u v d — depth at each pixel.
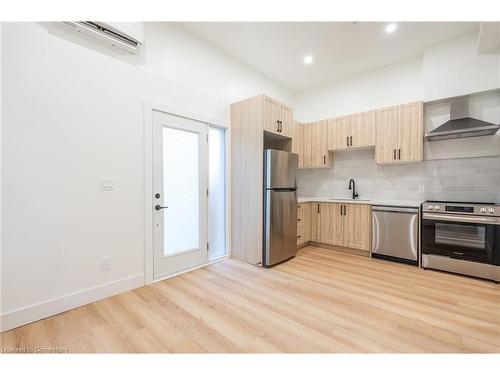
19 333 1.67
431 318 1.86
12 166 1.71
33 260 1.81
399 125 3.36
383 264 3.14
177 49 2.81
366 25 2.79
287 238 3.29
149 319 1.85
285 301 2.14
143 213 2.49
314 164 4.27
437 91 3.13
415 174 3.51
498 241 2.50
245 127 3.24
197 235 3.03
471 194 3.11
